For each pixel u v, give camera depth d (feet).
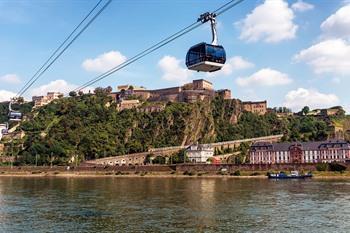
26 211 285.43
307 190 423.23
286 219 245.24
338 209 281.54
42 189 474.90
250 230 215.92
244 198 352.90
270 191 416.67
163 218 251.80
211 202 325.83
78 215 265.95
